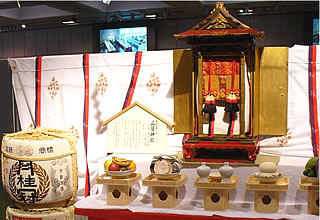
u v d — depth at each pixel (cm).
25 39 675
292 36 538
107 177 224
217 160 227
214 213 203
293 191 222
